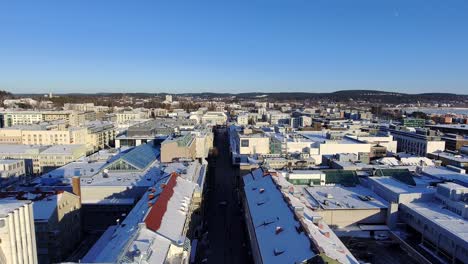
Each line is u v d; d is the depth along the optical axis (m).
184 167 139.00
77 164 159.75
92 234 115.44
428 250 98.75
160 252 62.78
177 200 94.00
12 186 129.12
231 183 172.12
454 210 105.56
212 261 94.75
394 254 99.19
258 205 99.38
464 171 154.00
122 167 142.00
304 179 139.12
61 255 96.69
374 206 115.31
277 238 75.12
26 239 58.00
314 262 61.53
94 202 118.44
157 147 193.12
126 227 77.38
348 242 104.62
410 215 109.00
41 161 194.38
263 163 169.25
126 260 56.44
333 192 129.38
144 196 102.19
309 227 77.69
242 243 105.75
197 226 108.25
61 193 101.25
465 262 86.19
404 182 130.38
